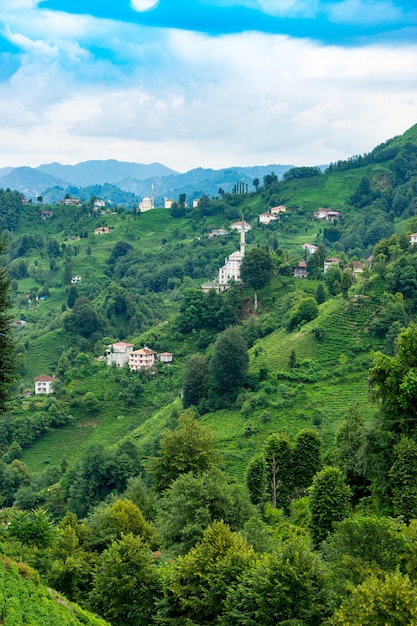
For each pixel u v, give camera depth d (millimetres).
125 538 56344
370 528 48875
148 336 198250
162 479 84312
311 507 69062
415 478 64938
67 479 127562
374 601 39781
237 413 139125
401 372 71562
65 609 46625
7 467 137625
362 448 72125
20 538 54781
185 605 49281
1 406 58000
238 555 49750
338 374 142250
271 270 199250
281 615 44906
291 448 93688
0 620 39344
